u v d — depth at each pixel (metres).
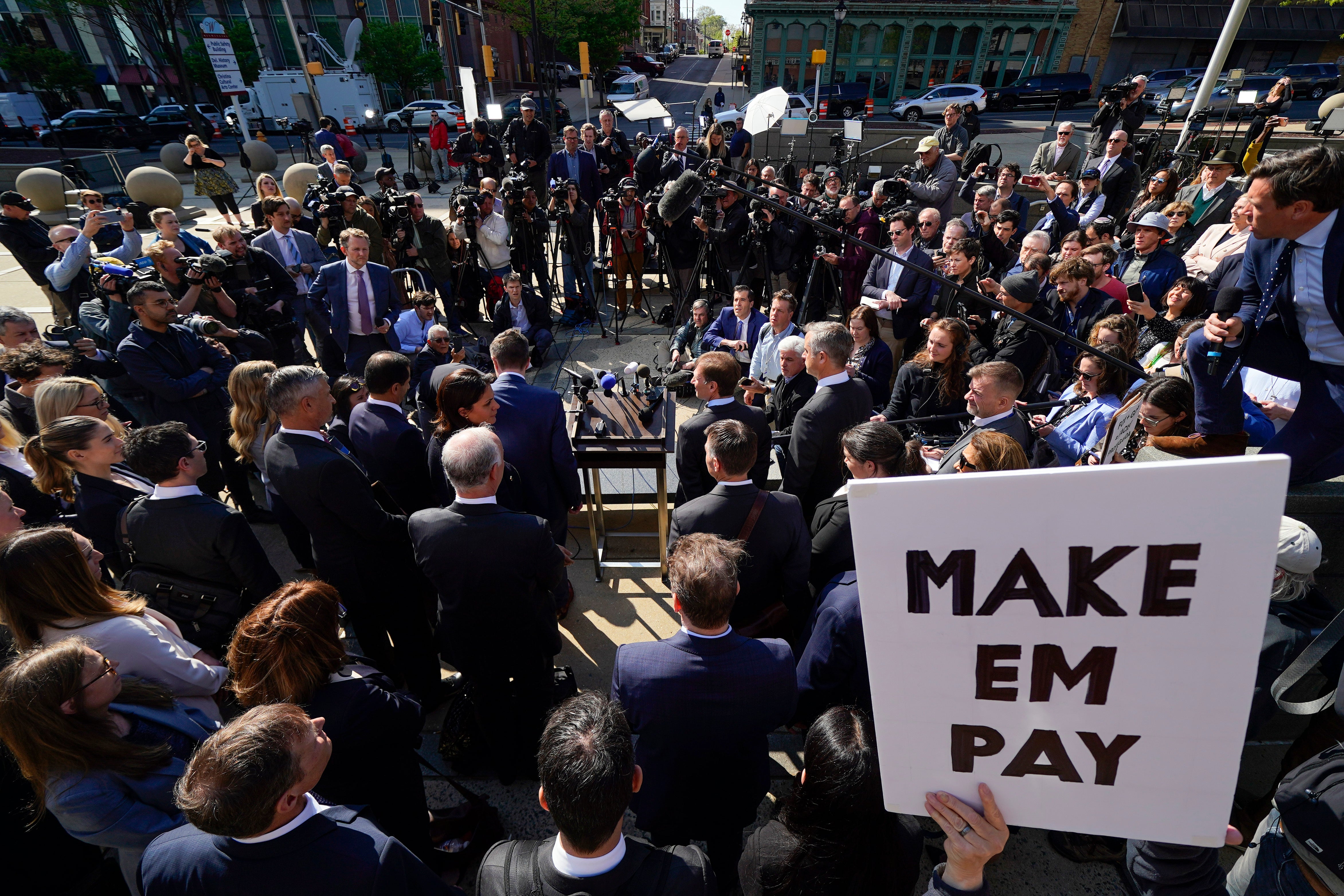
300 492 2.39
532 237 7.02
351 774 1.71
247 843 1.23
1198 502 0.85
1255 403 2.77
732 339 5.14
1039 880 2.19
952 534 0.93
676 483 4.32
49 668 1.42
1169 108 10.91
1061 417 3.40
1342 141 10.02
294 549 3.31
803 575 2.45
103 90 31.09
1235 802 2.32
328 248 6.67
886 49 29.31
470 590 2.12
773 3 28.52
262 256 5.19
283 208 5.59
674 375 4.43
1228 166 6.28
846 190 8.95
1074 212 7.06
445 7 31.55
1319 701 1.58
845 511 2.41
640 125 20.28
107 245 6.40
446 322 6.38
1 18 28.88
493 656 2.25
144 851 1.48
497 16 35.34
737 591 1.74
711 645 1.76
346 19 31.78
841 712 1.41
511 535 2.12
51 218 10.74
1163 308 4.86
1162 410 2.45
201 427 3.81
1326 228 1.84
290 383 2.35
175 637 2.08
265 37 31.52
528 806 2.48
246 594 2.37
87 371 3.74
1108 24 28.50
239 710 2.54
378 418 3.00
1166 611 0.90
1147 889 1.21
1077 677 0.97
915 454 2.63
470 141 10.16
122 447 2.57
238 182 15.57
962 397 3.68
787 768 2.60
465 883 2.20
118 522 2.36
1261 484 0.82
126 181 11.23
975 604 0.96
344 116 22.52
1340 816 1.21
